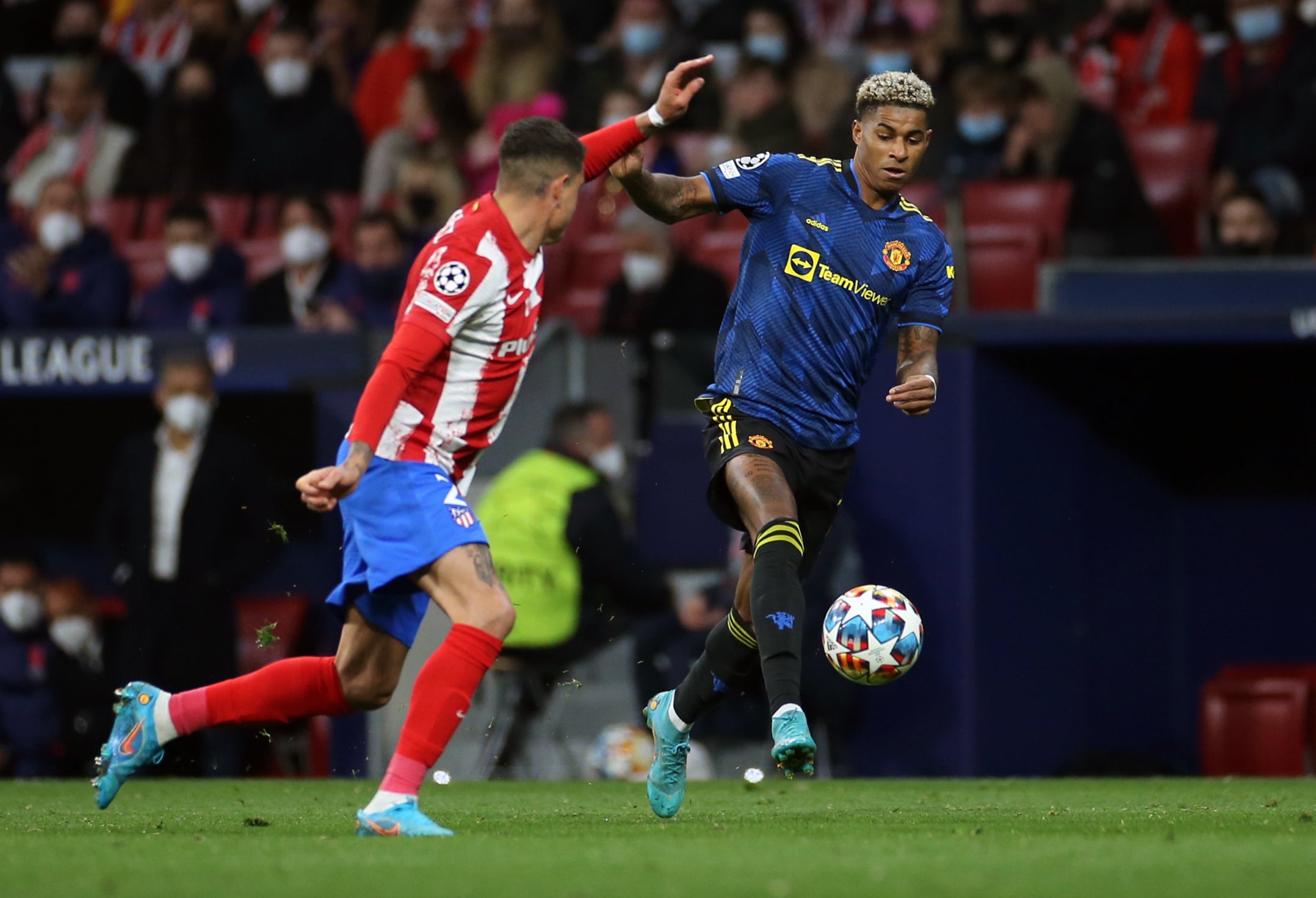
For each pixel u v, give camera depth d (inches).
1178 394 1473.9
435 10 1871.3
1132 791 965.2
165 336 1358.3
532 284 586.9
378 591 583.5
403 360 555.8
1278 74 1535.4
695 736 1264.8
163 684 1321.4
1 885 414.0
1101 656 1427.2
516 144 581.0
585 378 1305.4
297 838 562.6
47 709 1357.0
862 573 1289.4
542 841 540.7
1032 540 1349.7
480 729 1246.3
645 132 647.1
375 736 1275.8
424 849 510.0
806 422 669.9
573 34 1982.0
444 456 582.6
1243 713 1346.0
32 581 1373.0
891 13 1894.7
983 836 569.6
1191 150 1609.3
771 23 1716.3
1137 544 1469.0
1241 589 1509.6
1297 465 1492.4
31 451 1581.0
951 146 1592.0
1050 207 1515.7
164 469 1338.6
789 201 679.7
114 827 648.4
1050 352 1355.8
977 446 1285.7
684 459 1285.7
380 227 1515.7
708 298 1413.6
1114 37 1720.0
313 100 1759.4
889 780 1174.3
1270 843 537.0
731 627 654.5
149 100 1872.5
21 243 1679.4
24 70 2108.8
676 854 488.1
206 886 409.4
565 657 1241.4
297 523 1483.8
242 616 1347.2
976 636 1270.9
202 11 1888.5
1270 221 1424.7
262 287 1535.4
